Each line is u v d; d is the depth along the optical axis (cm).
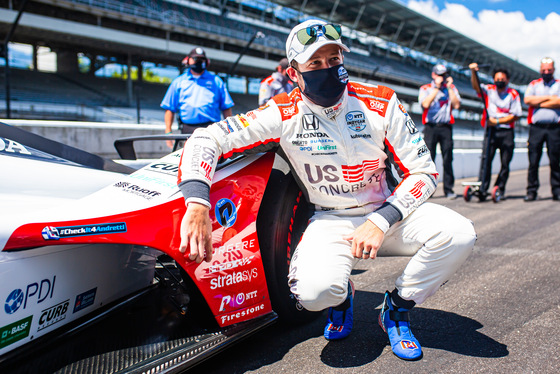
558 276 261
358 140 164
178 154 196
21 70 2955
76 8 2523
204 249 152
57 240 136
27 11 2644
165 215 156
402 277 171
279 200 187
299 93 167
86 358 149
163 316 183
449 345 178
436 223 164
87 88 3017
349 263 169
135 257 194
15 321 137
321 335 192
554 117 550
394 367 162
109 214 146
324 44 145
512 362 163
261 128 164
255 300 177
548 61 541
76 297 163
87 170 179
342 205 177
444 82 589
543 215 468
